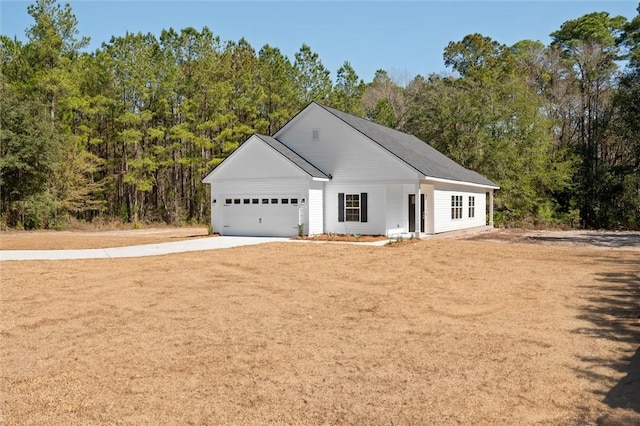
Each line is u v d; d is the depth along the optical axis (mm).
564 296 9477
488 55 51406
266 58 46938
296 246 18703
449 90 43031
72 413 4469
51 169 33906
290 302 9086
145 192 46094
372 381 5199
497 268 13102
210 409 4535
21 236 27094
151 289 10352
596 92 43031
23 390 5020
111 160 41000
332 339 6754
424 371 5477
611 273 12203
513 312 8234
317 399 4742
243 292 10008
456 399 4715
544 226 36719
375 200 22641
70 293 9984
